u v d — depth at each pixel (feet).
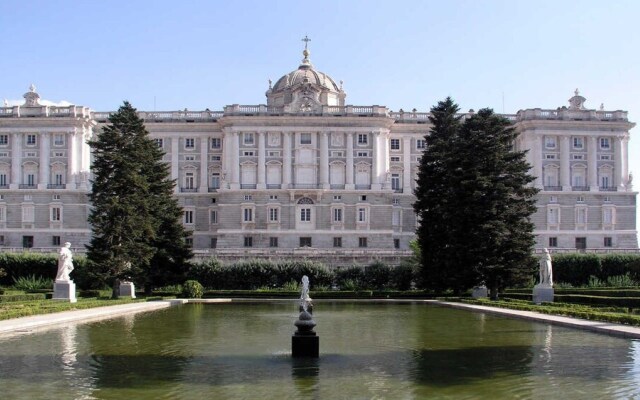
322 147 383.24
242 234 377.09
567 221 391.24
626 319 132.87
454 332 133.80
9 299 191.31
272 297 259.60
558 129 393.70
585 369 91.71
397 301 237.25
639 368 92.17
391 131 408.46
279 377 87.81
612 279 277.03
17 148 384.68
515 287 245.45
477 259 231.71
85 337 125.18
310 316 105.19
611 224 392.68
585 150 396.37
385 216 380.37
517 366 94.32
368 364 96.99
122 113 254.68
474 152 240.94
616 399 75.41
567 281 284.41
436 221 266.16
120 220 239.71
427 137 296.10
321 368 94.12
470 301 213.66
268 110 388.37
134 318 164.76
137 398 76.43
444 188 267.39
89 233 381.81
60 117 383.86
